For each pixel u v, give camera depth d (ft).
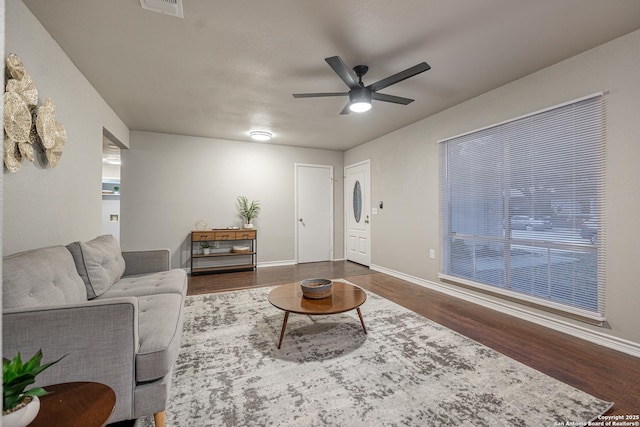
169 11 6.36
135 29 6.98
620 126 7.30
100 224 10.64
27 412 2.54
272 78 9.46
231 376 6.19
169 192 15.92
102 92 10.40
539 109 8.92
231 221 17.28
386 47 7.73
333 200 20.18
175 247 16.03
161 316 5.63
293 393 5.64
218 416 5.02
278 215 18.51
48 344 3.95
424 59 8.30
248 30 7.04
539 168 8.98
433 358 6.93
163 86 9.98
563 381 6.04
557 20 6.66
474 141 11.07
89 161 9.62
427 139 13.21
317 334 8.21
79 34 7.13
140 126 14.57
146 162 15.46
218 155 16.98
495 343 7.71
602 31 7.07
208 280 14.55
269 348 7.40
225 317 9.46
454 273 11.97
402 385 5.89
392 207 15.52
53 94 7.30
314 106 11.83
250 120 13.62
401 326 8.79
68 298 5.37
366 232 17.92
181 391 5.68
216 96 10.83
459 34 7.18
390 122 13.93
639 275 7.02
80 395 3.29
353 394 5.62
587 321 7.93
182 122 13.92
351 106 8.75
